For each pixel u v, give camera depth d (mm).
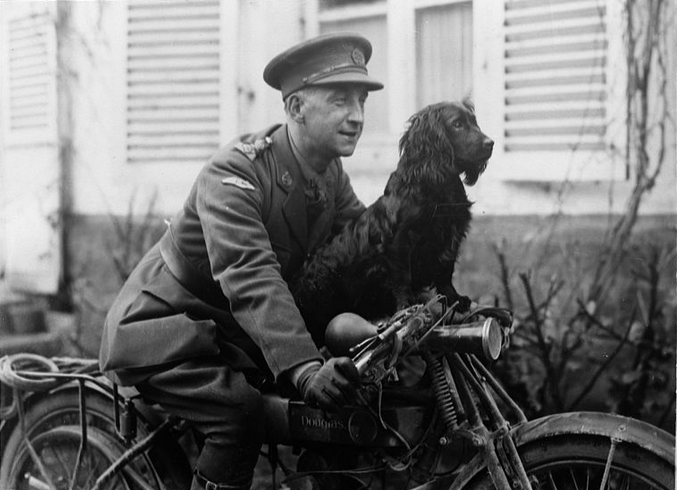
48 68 3998
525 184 3322
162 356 2818
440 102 3135
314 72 2855
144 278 3002
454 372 2596
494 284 3396
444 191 2932
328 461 2902
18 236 4098
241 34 3682
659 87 3152
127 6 3846
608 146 3219
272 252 2729
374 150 3408
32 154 4070
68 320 4008
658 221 3184
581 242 3279
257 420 2775
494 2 3295
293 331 2592
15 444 3414
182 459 3078
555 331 3348
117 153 3910
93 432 3186
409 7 3375
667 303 3207
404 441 2664
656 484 2352
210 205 2764
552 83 3256
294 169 2900
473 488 2596
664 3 3135
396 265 2928
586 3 3213
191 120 3791
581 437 2457
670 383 3229
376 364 2492
